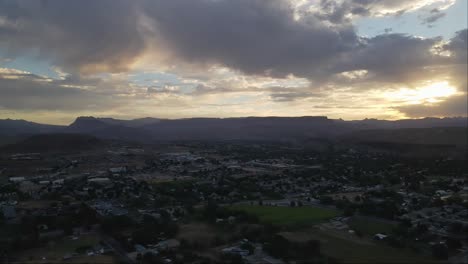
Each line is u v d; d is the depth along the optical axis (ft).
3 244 378.32
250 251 353.31
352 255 346.74
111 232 430.61
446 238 387.75
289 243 372.58
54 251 369.71
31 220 451.94
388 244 378.12
